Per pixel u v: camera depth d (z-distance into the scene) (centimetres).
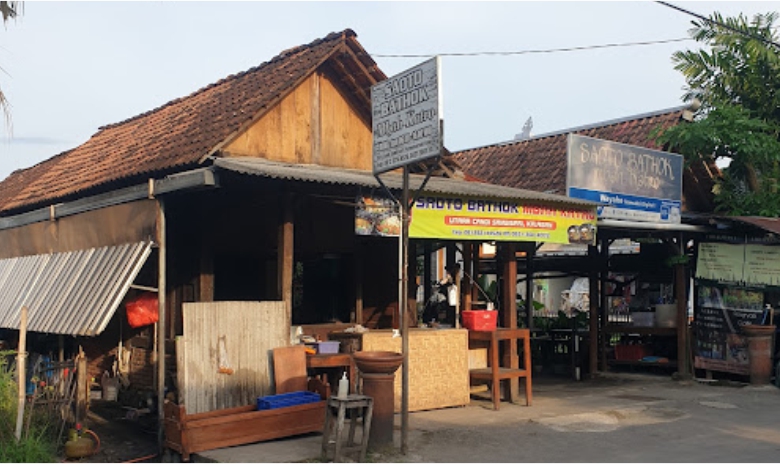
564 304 2708
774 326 1339
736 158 1540
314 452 762
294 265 1243
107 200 957
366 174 1083
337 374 1021
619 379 1464
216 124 1072
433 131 717
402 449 763
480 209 1005
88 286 916
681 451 807
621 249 2139
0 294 1152
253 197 1008
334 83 1176
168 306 1120
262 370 898
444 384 1048
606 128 1831
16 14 774
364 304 1217
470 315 1102
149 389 1084
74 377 907
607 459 766
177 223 1112
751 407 1100
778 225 1337
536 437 866
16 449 774
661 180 1392
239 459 733
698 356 1426
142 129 1368
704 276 1427
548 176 1714
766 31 1622
